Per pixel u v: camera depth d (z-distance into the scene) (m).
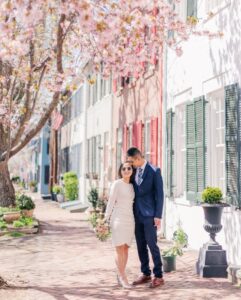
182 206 11.98
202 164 10.37
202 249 8.23
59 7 5.94
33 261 10.13
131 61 8.74
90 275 8.50
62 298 6.71
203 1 11.05
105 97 22.17
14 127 15.21
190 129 11.16
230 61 9.43
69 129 32.38
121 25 6.62
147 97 15.62
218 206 8.02
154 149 14.29
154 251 7.35
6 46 6.30
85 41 8.92
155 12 9.34
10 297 6.79
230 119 9.11
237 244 8.85
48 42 10.71
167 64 13.39
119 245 7.30
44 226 17.16
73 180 28.27
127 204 7.37
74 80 8.80
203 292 6.90
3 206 17.72
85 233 15.05
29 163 63.06
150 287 7.29
